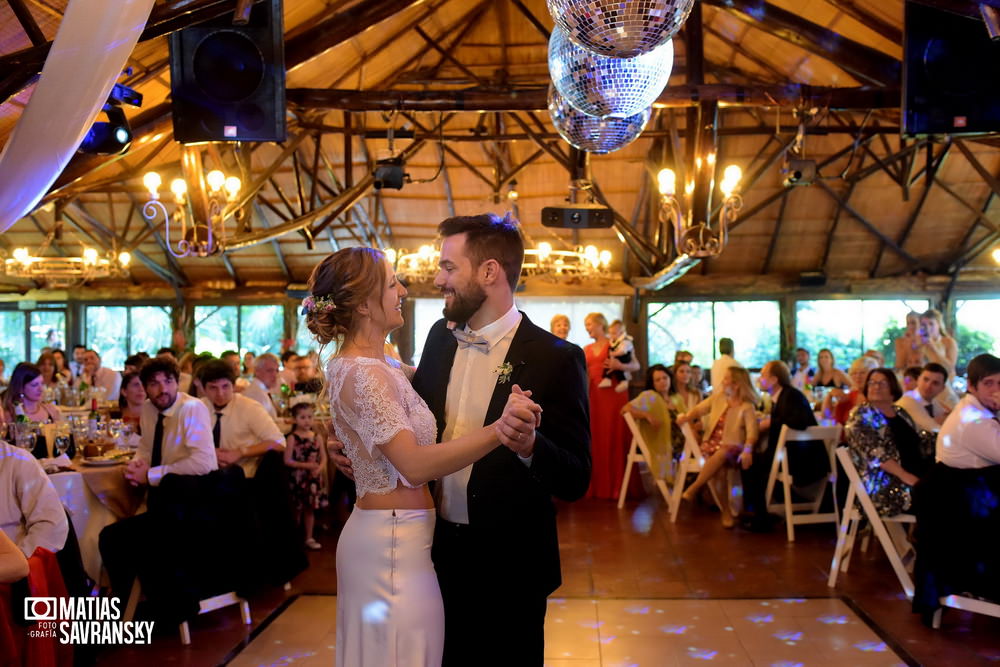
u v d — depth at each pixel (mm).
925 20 4633
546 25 10398
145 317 16578
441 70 11211
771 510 6414
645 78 3229
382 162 7254
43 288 16469
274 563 4727
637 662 3795
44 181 3344
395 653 2137
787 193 13461
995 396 4043
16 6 3986
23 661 2779
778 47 9641
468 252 2318
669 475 7426
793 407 6203
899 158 11312
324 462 6137
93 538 4074
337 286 2199
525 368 2312
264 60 4363
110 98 4035
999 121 4590
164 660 3799
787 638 4082
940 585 4137
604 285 15594
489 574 2262
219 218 7117
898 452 4852
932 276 14695
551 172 13180
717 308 15453
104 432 4648
